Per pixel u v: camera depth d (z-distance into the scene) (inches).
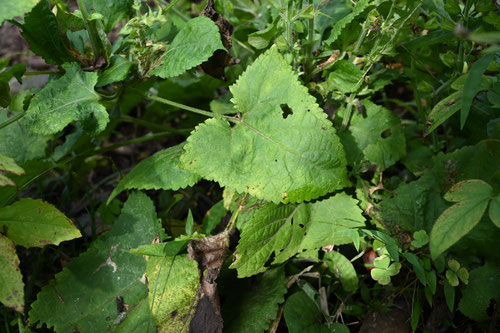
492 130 18.9
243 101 18.1
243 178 17.3
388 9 18.4
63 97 18.0
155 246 17.6
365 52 20.5
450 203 18.9
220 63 20.6
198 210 23.5
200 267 17.5
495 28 17.3
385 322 18.0
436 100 20.3
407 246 18.4
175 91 25.6
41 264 20.7
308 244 18.0
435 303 18.1
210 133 17.6
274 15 21.0
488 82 16.3
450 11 17.5
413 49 20.3
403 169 22.9
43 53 19.0
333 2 20.1
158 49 18.6
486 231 17.9
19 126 21.9
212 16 19.7
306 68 19.7
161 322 17.1
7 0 16.2
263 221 17.6
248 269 17.3
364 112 20.3
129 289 18.5
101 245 19.3
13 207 16.8
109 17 19.3
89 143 24.4
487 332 17.9
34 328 18.5
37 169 19.6
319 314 17.9
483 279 17.6
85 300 18.3
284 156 17.4
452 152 19.9
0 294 15.6
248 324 17.6
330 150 17.4
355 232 17.5
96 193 25.6
